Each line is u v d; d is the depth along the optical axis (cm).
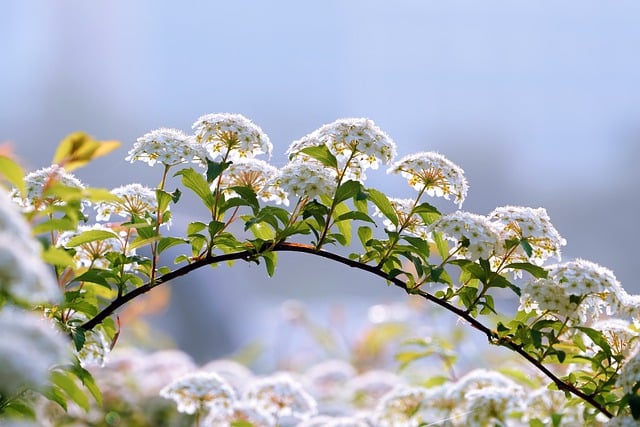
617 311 229
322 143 227
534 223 228
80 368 222
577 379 234
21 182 215
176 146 227
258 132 228
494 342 230
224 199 229
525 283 230
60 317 228
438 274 228
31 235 214
